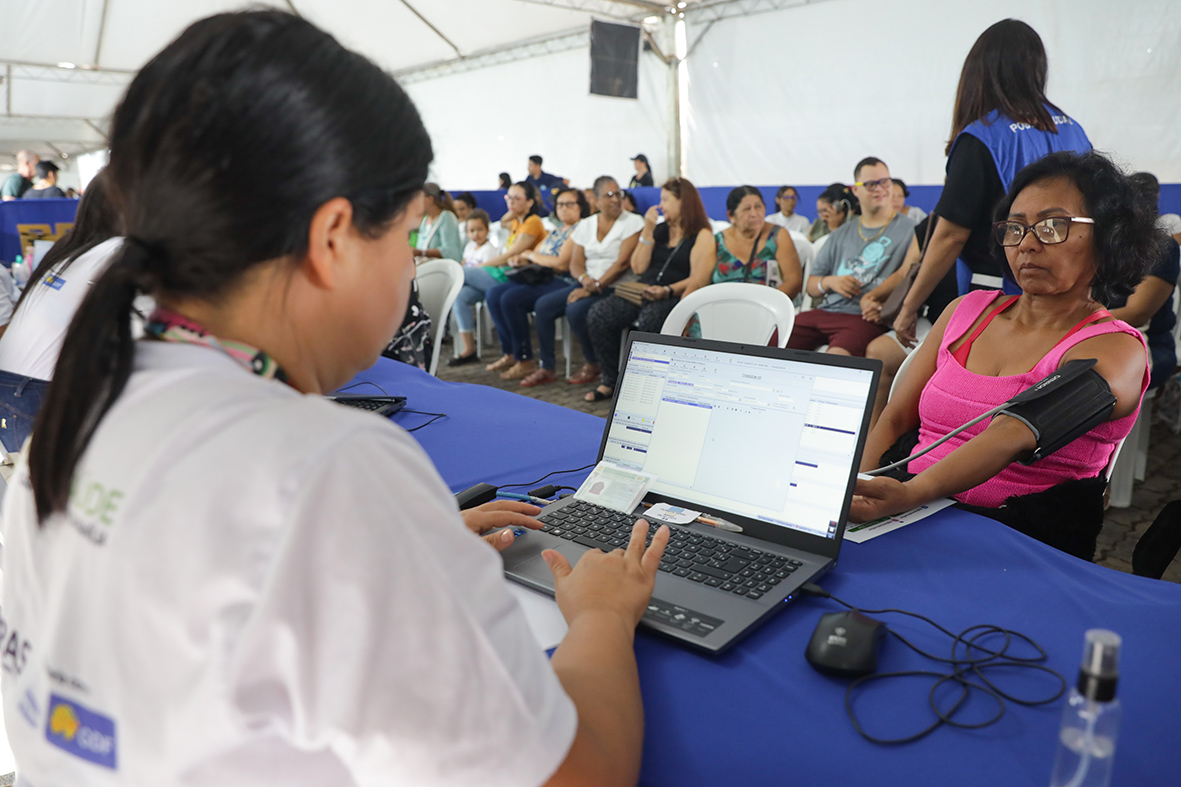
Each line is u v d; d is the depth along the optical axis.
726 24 6.39
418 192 0.43
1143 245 1.21
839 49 5.76
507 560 0.85
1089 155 1.23
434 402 1.62
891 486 1.02
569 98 7.71
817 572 0.82
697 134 6.86
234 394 0.37
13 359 1.55
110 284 0.38
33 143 14.52
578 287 4.57
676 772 0.56
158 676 0.34
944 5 5.14
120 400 0.38
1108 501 2.54
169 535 0.34
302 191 0.37
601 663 0.54
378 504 0.34
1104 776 0.48
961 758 0.56
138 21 7.33
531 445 1.34
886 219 3.28
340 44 0.41
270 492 0.33
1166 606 0.78
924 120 5.44
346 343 0.44
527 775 0.37
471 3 6.79
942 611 0.78
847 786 0.54
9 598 0.44
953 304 1.49
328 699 0.33
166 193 0.37
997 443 1.07
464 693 0.35
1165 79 4.28
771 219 5.74
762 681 0.66
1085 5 4.48
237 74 0.36
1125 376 1.16
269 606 0.32
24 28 7.31
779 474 0.90
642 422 1.04
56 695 0.38
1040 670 0.67
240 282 0.39
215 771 0.34
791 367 0.93
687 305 2.54
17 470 0.47
